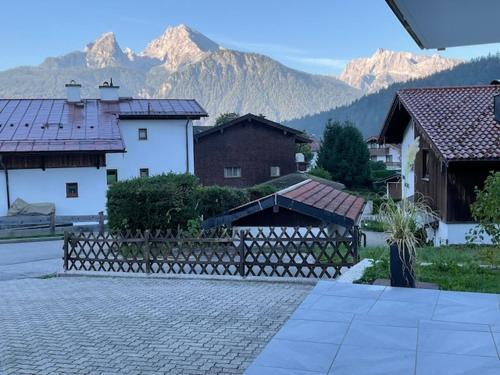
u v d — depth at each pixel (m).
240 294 8.51
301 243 9.76
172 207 14.48
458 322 5.45
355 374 4.27
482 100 18.66
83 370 5.09
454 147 16.02
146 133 30.28
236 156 36.84
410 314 5.75
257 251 10.12
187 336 6.05
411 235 7.00
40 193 24.70
